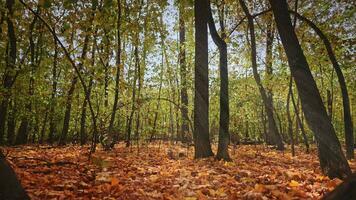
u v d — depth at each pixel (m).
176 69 22.95
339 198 1.97
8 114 21.80
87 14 10.75
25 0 16.41
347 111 14.38
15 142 22.50
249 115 23.47
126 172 9.12
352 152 14.38
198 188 6.73
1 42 16.30
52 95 18.59
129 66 20.83
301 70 8.35
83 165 9.63
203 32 12.80
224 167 10.17
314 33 16.66
